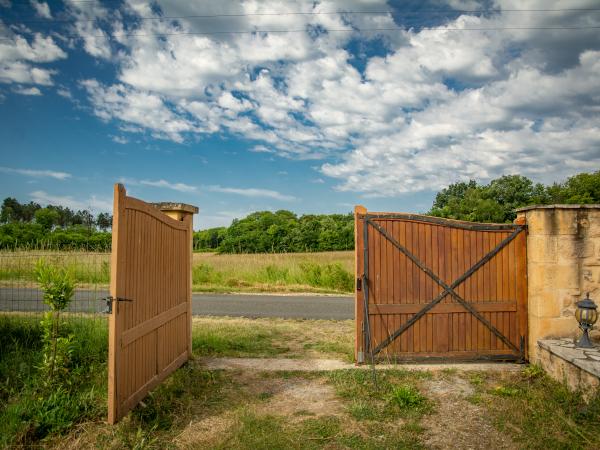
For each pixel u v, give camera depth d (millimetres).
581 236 5832
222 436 3838
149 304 4711
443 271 6246
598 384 4355
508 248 6285
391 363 6133
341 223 41156
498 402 4660
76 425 3859
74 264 11047
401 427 4066
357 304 6156
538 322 5863
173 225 5504
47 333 4672
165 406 4434
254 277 16875
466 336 6242
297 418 4270
